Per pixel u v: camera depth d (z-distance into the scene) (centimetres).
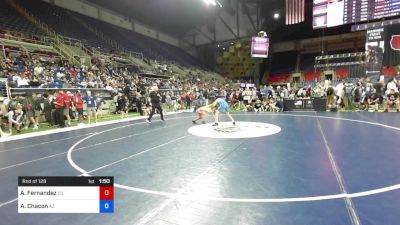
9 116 1009
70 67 1922
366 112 1410
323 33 3375
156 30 3919
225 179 431
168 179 438
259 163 516
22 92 1277
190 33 4216
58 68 1795
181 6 3472
